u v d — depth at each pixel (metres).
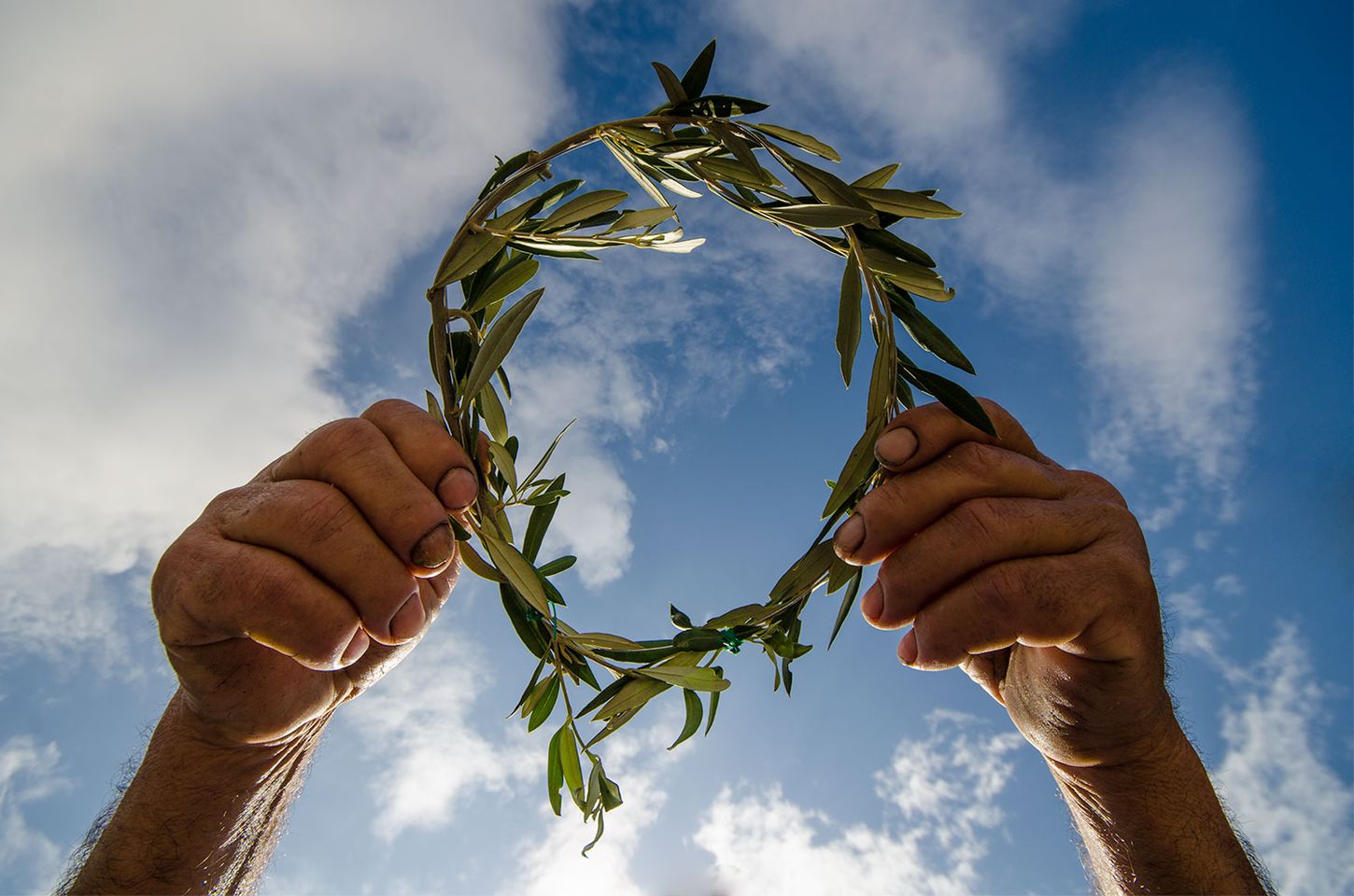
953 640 0.28
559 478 0.33
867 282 0.31
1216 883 0.34
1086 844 0.41
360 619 0.27
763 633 0.32
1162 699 0.35
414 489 0.27
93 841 0.37
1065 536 0.28
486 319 0.34
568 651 0.32
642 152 0.33
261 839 0.39
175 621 0.27
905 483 0.29
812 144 0.32
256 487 0.28
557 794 0.30
